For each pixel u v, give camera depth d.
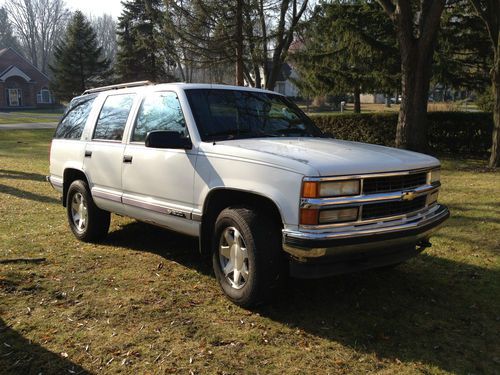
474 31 18.81
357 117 18.00
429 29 13.18
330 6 19.09
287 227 3.54
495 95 12.62
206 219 4.30
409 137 13.85
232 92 4.97
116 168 5.18
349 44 19.75
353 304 4.19
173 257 5.34
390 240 3.69
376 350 3.43
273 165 3.65
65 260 5.17
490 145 15.27
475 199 8.64
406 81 13.74
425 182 4.17
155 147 4.23
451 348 3.48
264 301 3.89
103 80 48.09
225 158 4.01
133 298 4.20
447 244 5.99
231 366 3.18
